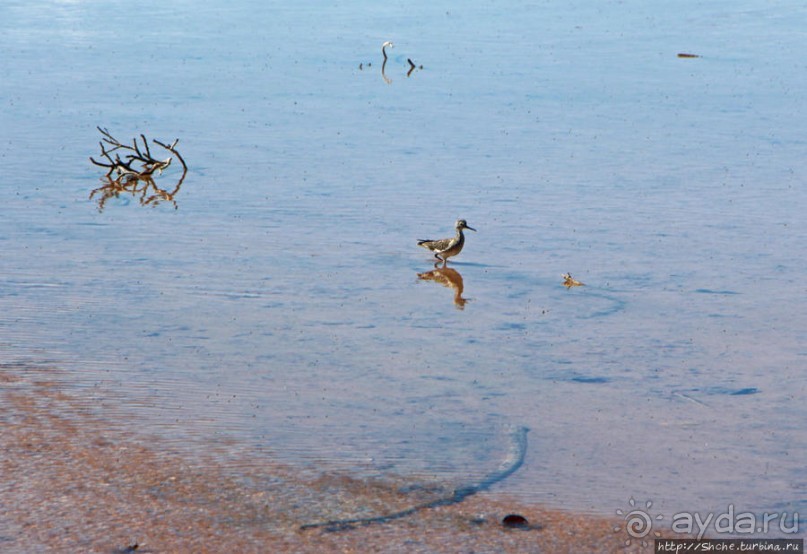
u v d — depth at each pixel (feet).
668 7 212.84
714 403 44.45
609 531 33.58
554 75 141.90
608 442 40.50
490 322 55.16
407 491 36.06
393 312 56.54
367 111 119.24
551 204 80.64
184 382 45.73
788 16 198.59
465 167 92.73
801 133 106.52
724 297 59.36
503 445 40.06
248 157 96.89
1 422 40.65
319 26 192.03
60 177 89.10
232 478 36.68
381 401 44.29
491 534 33.19
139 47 166.91
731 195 83.20
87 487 35.58
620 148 100.27
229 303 57.36
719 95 127.34
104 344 50.24
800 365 48.85
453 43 171.53
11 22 194.90
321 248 68.90
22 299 56.90
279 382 46.14
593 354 50.42
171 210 78.64
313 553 31.76
